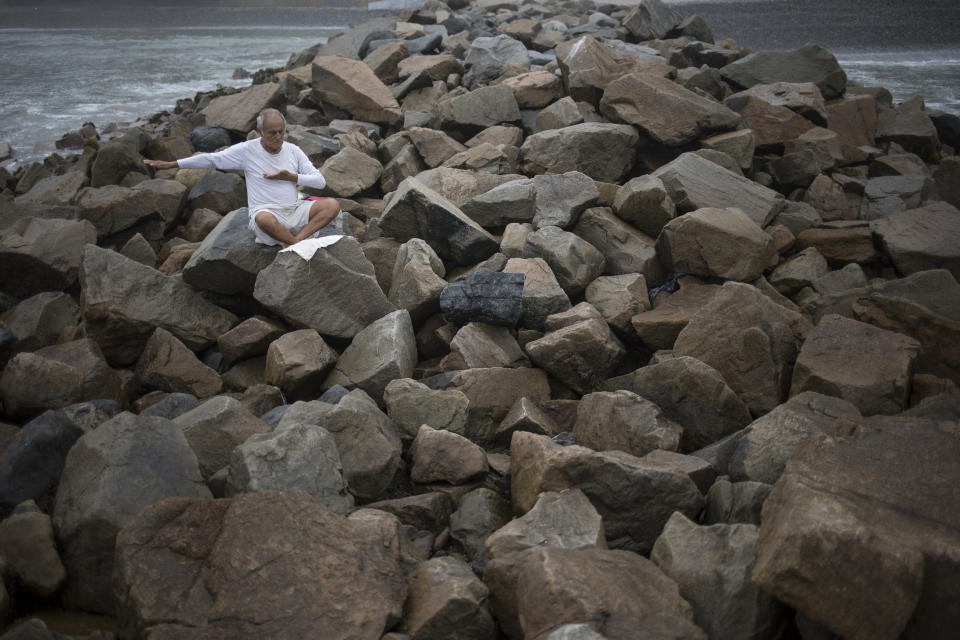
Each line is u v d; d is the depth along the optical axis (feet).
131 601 11.07
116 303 20.70
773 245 24.61
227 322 22.12
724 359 18.02
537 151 29.22
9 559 12.51
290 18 179.11
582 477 13.70
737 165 28.12
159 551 11.62
